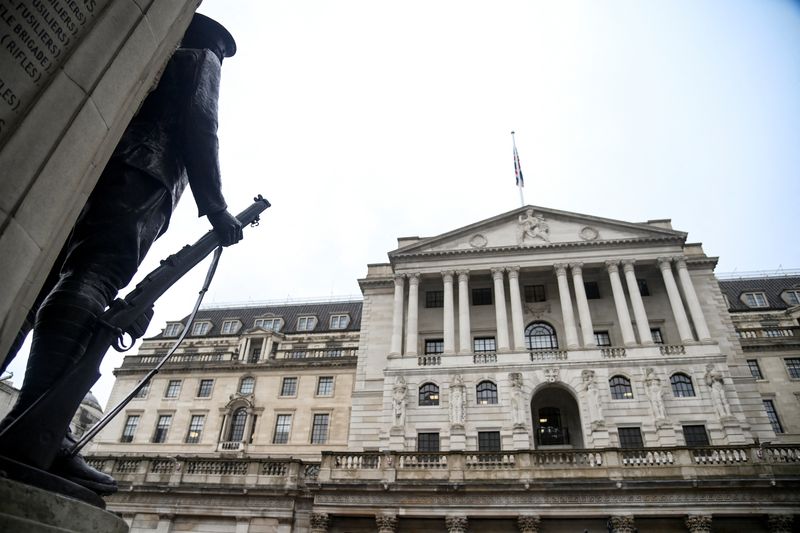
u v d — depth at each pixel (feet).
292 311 223.30
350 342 193.67
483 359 129.70
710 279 143.13
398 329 138.72
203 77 19.36
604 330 138.51
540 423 128.88
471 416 121.29
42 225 11.50
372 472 102.94
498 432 118.83
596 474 96.84
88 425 175.01
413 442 120.06
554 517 94.94
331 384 176.14
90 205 16.83
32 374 14.34
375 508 99.14
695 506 92.12
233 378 183.01
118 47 13.55
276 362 182.19
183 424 176.35
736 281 215.31
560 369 123.95
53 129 11.80
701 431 114.01
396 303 142.82
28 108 11.48
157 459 113.39
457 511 96.99
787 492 91.45
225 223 19.08
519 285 147.13
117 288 16.72
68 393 13.79
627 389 120.78
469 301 146.20
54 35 12.17
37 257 11.41
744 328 172.55
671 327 135.74
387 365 138.00
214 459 112.06
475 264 144.87
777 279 212.84
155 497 108.58
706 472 94.79
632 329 129.49
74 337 14.88
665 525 94.84
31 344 14.99
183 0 16.01
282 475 108.68
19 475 12.19
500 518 97.09
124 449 173.78
